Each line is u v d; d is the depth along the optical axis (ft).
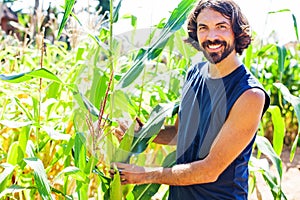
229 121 4.52
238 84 4.57
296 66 18.88
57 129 6.71
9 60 8.31
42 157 6.63
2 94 7.41
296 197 11.53
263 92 4.56
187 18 4.83
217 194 4.83
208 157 4.57
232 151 4.48
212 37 4.56
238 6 4.70
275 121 6.56
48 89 6.53
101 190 5.76
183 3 4.72
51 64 8.27
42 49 5.87
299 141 18.85
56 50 8.29
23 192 6.80
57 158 6.24
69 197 5.58
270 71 18.38
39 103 6.16
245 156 4.85
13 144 5.70
